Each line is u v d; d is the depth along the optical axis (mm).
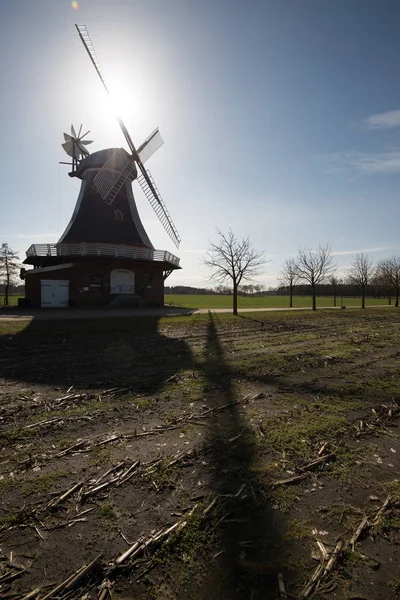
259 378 7926
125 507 3359
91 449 4492
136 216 35344
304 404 6223
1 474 3910
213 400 6391
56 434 4926
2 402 6160
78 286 31047
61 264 31625
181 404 6164
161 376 7957
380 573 2627
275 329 17922
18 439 4754
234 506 3375
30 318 20594
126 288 33188
